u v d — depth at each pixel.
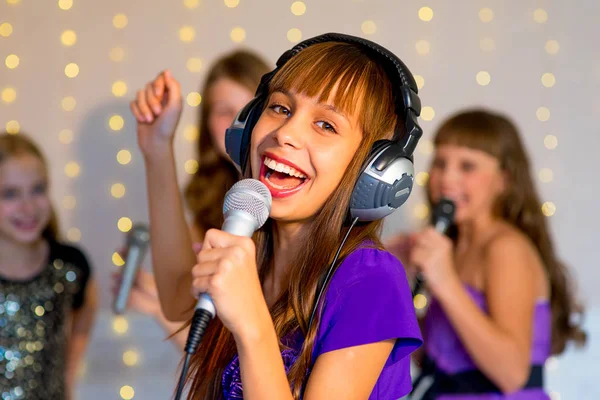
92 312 3.15
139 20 4.09
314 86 1.26
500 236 2.46
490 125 2.58
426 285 2.49
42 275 2.95
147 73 4.11
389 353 1.22
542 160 4.18
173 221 1.67
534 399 2.44
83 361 4.02
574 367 4.20
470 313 2.29
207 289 1.09
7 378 2.81
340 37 1.34
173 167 1.67
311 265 1.25
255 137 1.31
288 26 4.09
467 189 2.56
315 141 1.25
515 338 2.33
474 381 2.39
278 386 1.11
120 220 4.11
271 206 1.25
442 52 4.12
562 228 4.19
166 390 4.05
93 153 4.11
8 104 4.09
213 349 1.33
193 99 4.07
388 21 4.11
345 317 1.20
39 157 2.98
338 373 1.17
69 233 4.09
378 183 1.25
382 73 1.31
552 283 2.65
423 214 4.04
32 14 4.09
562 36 4.16
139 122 1.66
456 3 4.12
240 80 2.62
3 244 2.88
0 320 2.84
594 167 4.19
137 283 2.52
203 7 4.09
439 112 4.13
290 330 1.27
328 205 1.27
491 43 4.14
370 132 1.27
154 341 4.11
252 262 1.11
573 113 4.18
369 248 1.26
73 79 4.10
